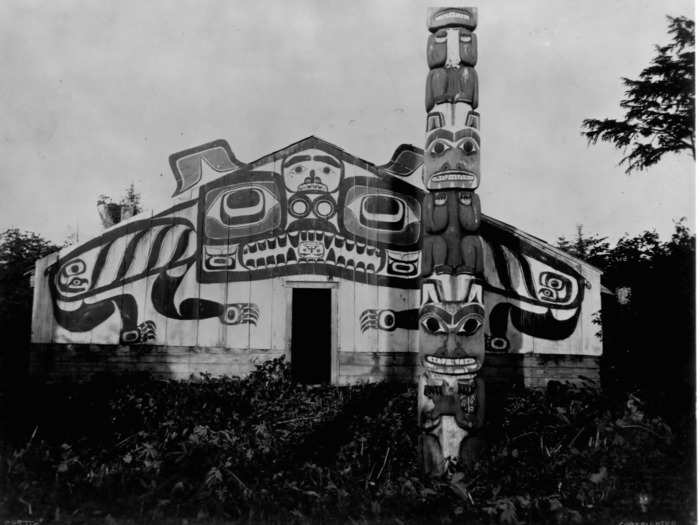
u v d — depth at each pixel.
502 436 6.42
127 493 4.95
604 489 5.06
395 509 4.77
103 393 7.93
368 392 8.55
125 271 9.19
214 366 9.13
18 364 10.15
